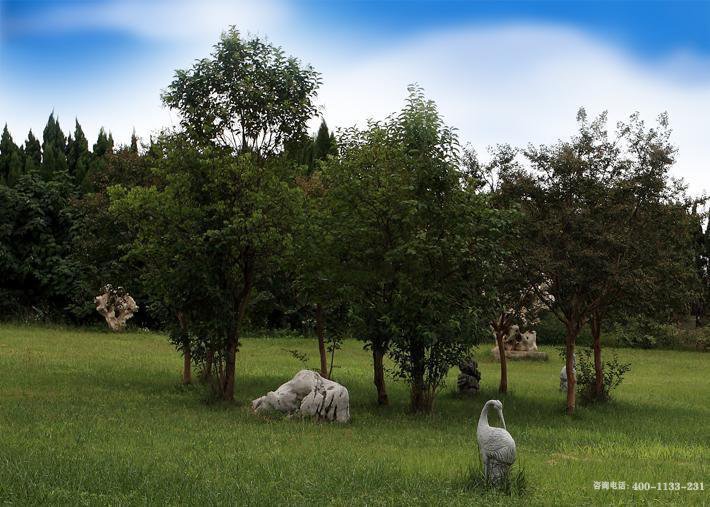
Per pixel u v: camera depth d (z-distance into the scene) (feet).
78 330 137.80
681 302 73.31
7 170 178.50
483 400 79.00
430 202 65.92
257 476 37.47
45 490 32.48
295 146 71.31
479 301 66.90
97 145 185.78
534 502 34.55
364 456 44.34
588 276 66.33
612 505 35.12
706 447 56.03
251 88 67.15
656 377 110.11
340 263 69.10
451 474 39.52
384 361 114.73
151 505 31.32
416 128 67.36
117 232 82.64
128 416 55.72
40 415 53.57
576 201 68.54
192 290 65.87
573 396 70.33
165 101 68.39
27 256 145.48
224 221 63.72
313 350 126.21
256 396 72.59
